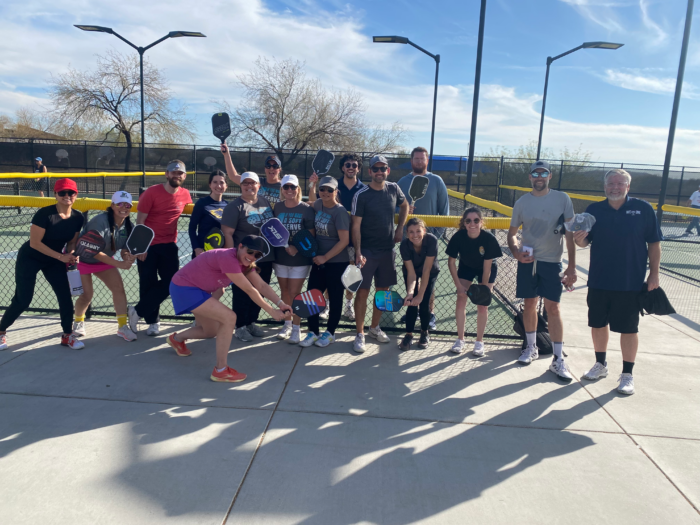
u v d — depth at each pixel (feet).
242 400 11.41
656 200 71.31
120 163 78.18
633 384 12.71
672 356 15.05
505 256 21.80
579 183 74.13
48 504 7.68
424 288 14.51
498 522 7.63
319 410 11.05
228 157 17.80
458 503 8.05
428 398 11.85
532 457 9.44
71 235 13.84
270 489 8.21
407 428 10.39
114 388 11.82
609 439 10.14
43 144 77.51
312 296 13.99
